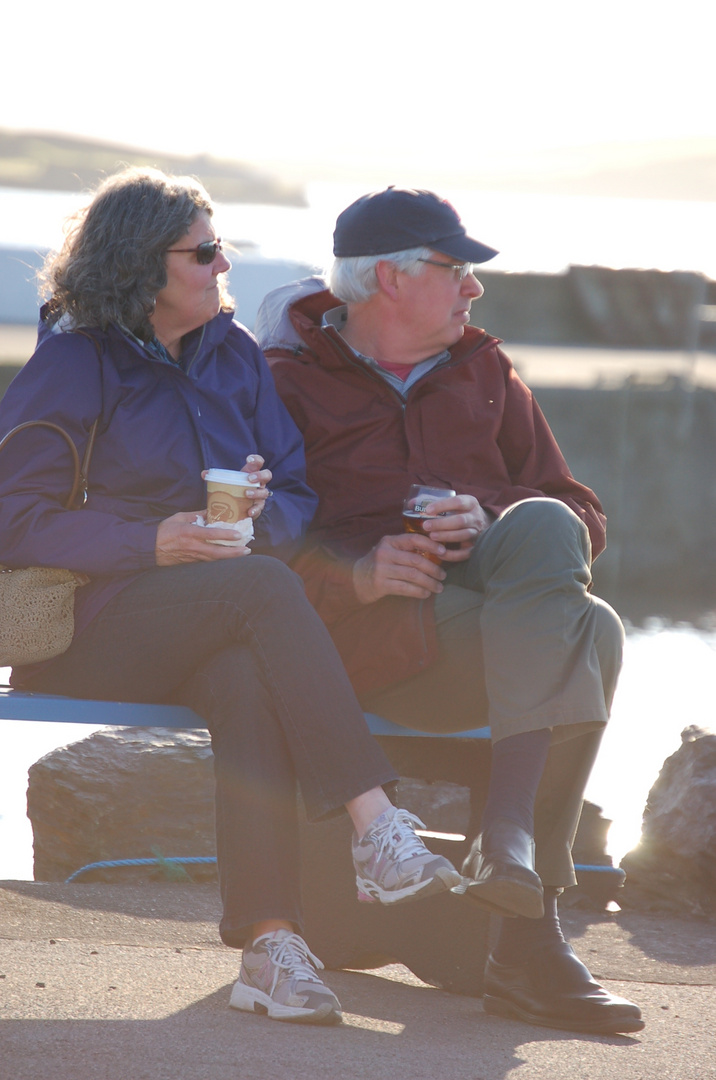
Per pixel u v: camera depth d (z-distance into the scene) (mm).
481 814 12117
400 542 11898
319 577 12273
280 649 10492
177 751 17734
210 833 17375
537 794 11273
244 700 10539
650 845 16000
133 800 17375
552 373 59812
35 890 15188
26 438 11562
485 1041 10375
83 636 11430
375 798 10383
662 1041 10586
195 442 12250
